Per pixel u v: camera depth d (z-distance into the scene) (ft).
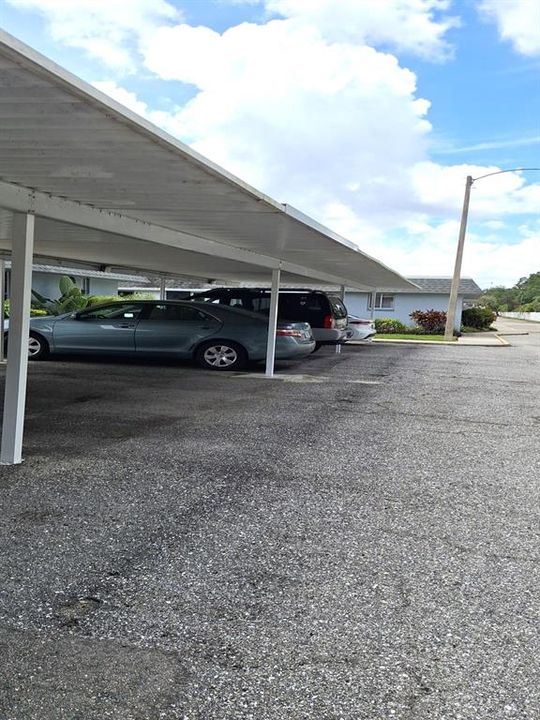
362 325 64.64
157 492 14.67
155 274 55.01
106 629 8.73
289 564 11.01
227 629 8.84
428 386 35.09
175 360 41.86
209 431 21.39
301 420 23.89
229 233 24.91
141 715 6.98
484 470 17.65
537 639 8.76
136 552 11.30
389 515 13.66
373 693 7.48
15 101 9.93
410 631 8.91
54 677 7.61
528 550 11.95
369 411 26.40
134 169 14.16
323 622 9.10
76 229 23.49
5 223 22.84
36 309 75.10
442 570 10.95
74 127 11.22
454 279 81.41
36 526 12.38
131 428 21.43
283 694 7.42
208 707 7.16
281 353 38.24
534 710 7.22
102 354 38.50
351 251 29.94
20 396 16.70
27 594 9.66
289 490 15.16
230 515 13.32
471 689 7.59
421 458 18.76
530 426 24.35
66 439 19.56
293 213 19.51
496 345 75.87
